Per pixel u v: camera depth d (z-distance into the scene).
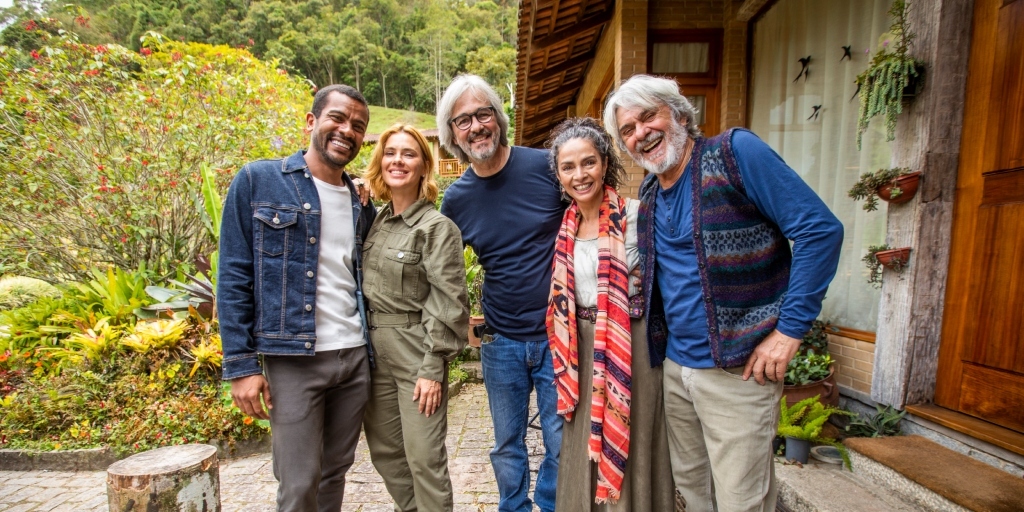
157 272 5.59
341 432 1.87
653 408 1.81
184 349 3.71
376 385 1.93
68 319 4.34
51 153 5.00
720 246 1.56
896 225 2.34
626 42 4.56
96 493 2.84
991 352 2.03
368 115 1.85
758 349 1.51
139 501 1.53
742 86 4.47
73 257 5.59
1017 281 1.93
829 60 3.34
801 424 2.47
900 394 2.31
